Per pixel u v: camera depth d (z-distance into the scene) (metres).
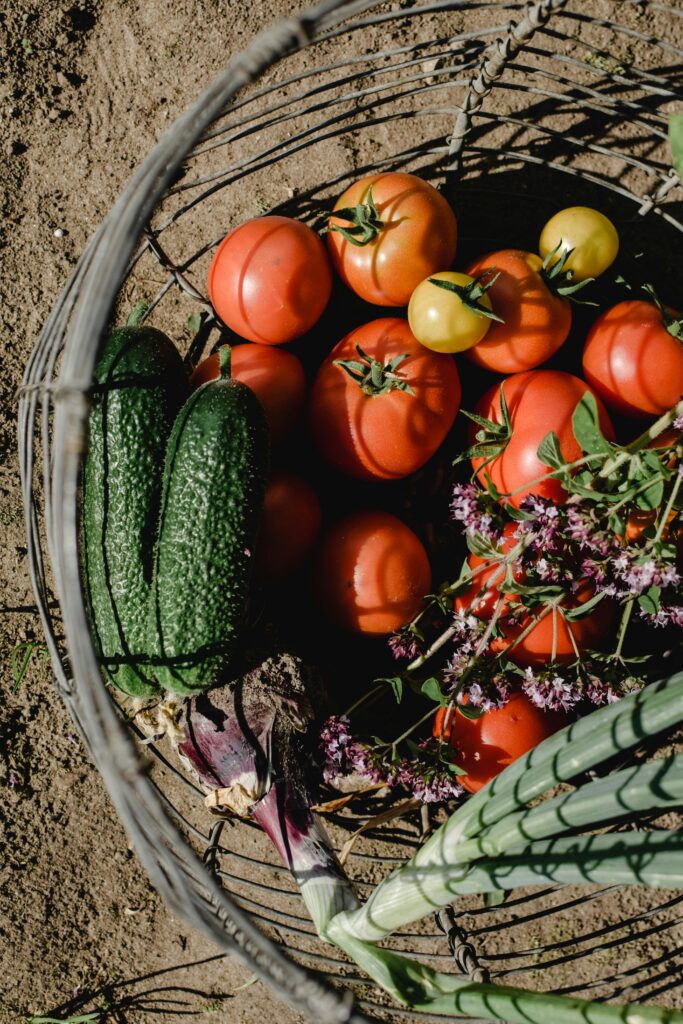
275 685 0.67
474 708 0.65
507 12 0.76
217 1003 0.79
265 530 0.68
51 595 0.78
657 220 0.75
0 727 0.77
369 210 0.66
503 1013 0.59
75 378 0.55
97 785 0.78
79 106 0.77
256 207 0.77
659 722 0.57
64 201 0.77
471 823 0.61
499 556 0.64
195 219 0.77
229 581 0.63
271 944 0.54
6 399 0.77
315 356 0.75
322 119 0.77
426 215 0.67
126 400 0.65
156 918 0.79
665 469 0.61
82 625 0.55
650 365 0.67
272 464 0.72
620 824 0.75
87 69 0.77
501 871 0.60
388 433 0.67
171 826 0.55
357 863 0.76
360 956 0.64
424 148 0.76
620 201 0.76
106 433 0.65
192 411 0.64
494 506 0.66
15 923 0.78
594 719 0.59
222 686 0.67
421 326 0.66
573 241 0.67
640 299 0.74
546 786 0.59
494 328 0.67
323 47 0.77
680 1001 0.77
